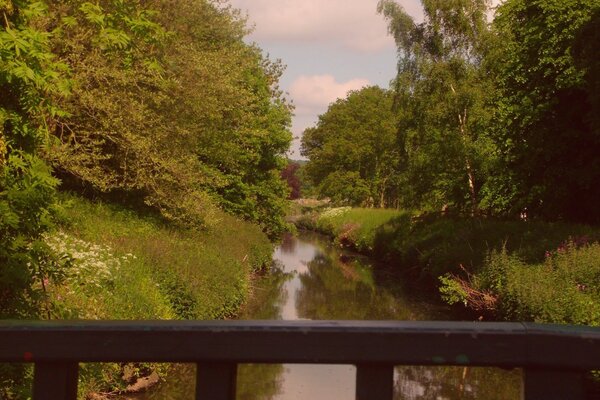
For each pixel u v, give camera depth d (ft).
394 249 97.66
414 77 88.89
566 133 67.77
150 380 29.55
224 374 4.48
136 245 40.73
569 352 4.20
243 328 4.42
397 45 90.99
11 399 15.31
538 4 67.77
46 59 17.61
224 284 46.42
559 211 71.05
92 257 31.73
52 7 31.37
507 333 4.26
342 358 4.36
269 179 90.53
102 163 46.80
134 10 24.07
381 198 210.18
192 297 39.01
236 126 65.92
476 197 82.12
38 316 18.03
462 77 83.71
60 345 4.51
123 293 31.30
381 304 62.28
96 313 25.96
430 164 83.92
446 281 56.65
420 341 4.32
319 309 58.80
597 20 58.23
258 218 90.53
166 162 45.55
